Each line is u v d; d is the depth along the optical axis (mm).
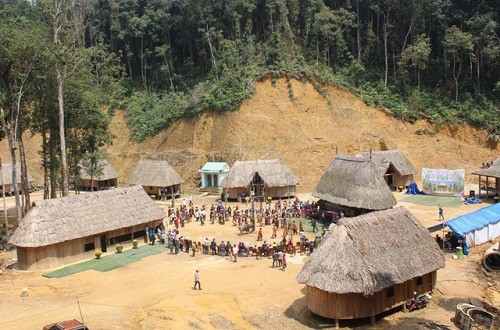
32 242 37594
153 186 65500
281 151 69750
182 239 42781
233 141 71312
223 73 81562
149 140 81750
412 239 28844
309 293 27328
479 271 34250
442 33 85875
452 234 40625
